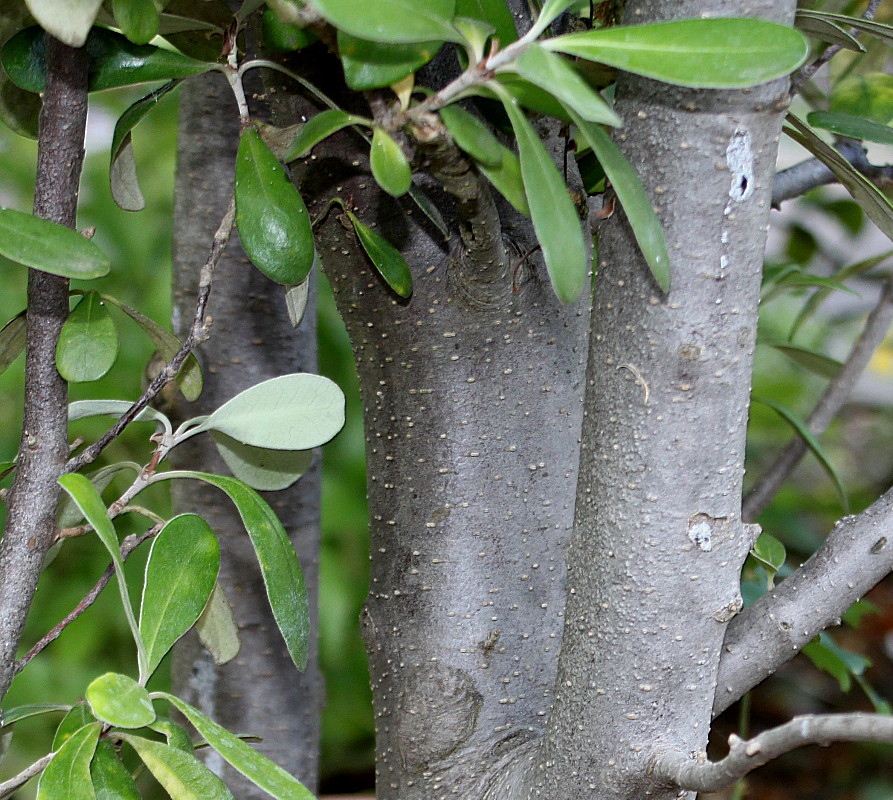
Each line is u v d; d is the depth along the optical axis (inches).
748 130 54.3
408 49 53.8
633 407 55.2
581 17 58.8
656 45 52.7
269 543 55.2
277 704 67.7
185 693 68.4
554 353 58.6
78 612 55.5
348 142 57.1
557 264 52.9
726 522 55.5
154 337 56.6
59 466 55.0
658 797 56.0
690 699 55.9
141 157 104.5
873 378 164.7
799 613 56.9
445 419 58.5
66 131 54.2
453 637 58.9
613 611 55.6
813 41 63.1
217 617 57.7
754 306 55.0
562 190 53.1
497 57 52.9
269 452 58.1
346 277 58.2
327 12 51.8
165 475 55.6
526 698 59.2
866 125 57.7
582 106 52.1
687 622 55.5
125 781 54.5
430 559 58.9
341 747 126.2
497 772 58.6
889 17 63.0
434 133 53.5
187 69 55.2
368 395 59.1
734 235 54.6
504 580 58.9
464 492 58.7
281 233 54.6
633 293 55.1
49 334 54.9
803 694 128.6
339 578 105.7
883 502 57.1
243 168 54.7
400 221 57.6
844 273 70.4
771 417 138.0
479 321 58.0
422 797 59.0
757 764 52.9
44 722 98.0
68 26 52.8
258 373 65.4
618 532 55.5
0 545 55.0
